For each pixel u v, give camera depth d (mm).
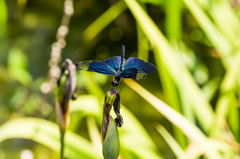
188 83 1228
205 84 1797
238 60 1146
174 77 1172
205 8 1417
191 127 1050
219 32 1391
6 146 2203
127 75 842
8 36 2318
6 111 2211
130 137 1161
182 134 1247
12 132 1065
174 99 1201
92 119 1244
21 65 1900
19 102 2201
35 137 1067
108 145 849
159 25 2215
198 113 1218
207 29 1304
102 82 2230
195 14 1295
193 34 2182
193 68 1801
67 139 1082
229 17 1518
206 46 2209
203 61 2213
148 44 1637
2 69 2322
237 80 1276
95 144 1126
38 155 2031
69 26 2312
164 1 1316
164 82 1216
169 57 1166
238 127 1343
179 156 1068
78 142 1086
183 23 2145
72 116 1218
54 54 1787
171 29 1299
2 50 2322
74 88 924
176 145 1081
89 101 1212
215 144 1052
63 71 917
